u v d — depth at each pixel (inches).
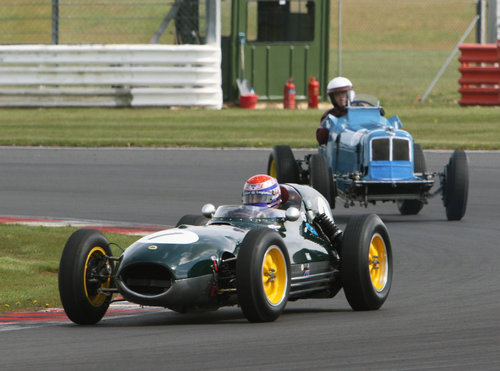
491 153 3159.5
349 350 973.2
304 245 1255.5
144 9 4857.3
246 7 4534.9
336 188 2183.8
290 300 1256.2
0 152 3250.5
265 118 4037.9
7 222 2143.2
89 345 1023.0
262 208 1277.1
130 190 2630.4
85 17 4813.0
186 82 4293.8
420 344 1005.2
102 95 4281.5
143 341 1040.2
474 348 982.4
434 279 1567.4
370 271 1295.5
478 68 4347.9
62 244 1888.5
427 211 2374.5
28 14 4817.9
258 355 949.8
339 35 4603.8
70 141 3380.9
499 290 1446.9
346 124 2230.6
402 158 2114.9
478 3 4581.7
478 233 2030.0
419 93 5088.6
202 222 1344.7
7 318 1268.5
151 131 3656.5
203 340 1037.8
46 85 4365.2
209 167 2974.9
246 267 1111.0
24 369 903.7
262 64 4594.0
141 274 1150.3
